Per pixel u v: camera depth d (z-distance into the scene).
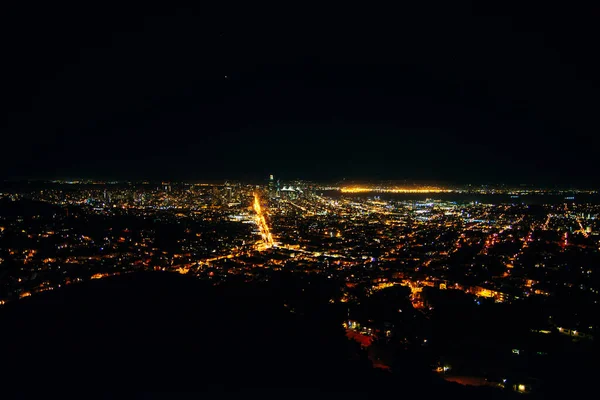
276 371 14.35
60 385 11.38
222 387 12.49
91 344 13.69
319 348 17.77
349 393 14.22
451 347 24.16
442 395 16.62
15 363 12.20
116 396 11.23
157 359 13.36
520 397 18.08
